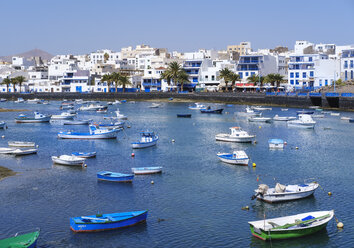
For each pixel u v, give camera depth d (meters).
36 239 40.84
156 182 61.44
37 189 58.03
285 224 43.50
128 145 91.88
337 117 141.25
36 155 80.88
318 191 57.06
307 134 106.75
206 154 80.94
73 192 56.72
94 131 101.38
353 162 74.12
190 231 44.44
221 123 130.00
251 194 55.94
